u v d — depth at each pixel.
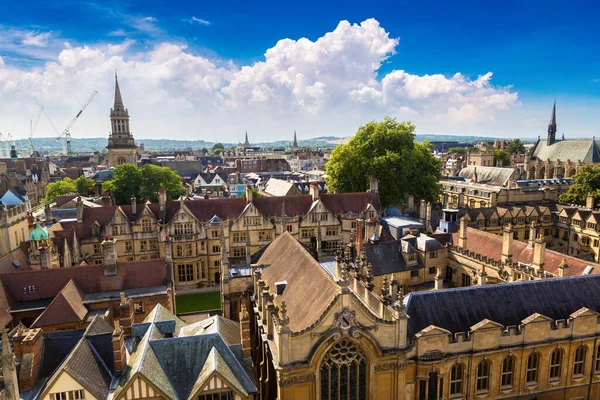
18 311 64.19
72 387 39.12
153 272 73.25
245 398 40.97
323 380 42.59
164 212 102.62
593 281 55.06
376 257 78.50
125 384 39.06
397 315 43.41
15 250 79.62
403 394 44.81
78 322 61.41
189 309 87.75
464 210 120.81
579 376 50.41
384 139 137.38
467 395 47.56
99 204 139.25
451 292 51.16
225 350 43.72
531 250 74.56
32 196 194.50
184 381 41.56
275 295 54.88
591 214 113.06
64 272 69.81
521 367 48.44
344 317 41.47
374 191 118.12
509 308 51.12
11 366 36.12
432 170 140.25
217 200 107.44
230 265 80.00
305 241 107.75
